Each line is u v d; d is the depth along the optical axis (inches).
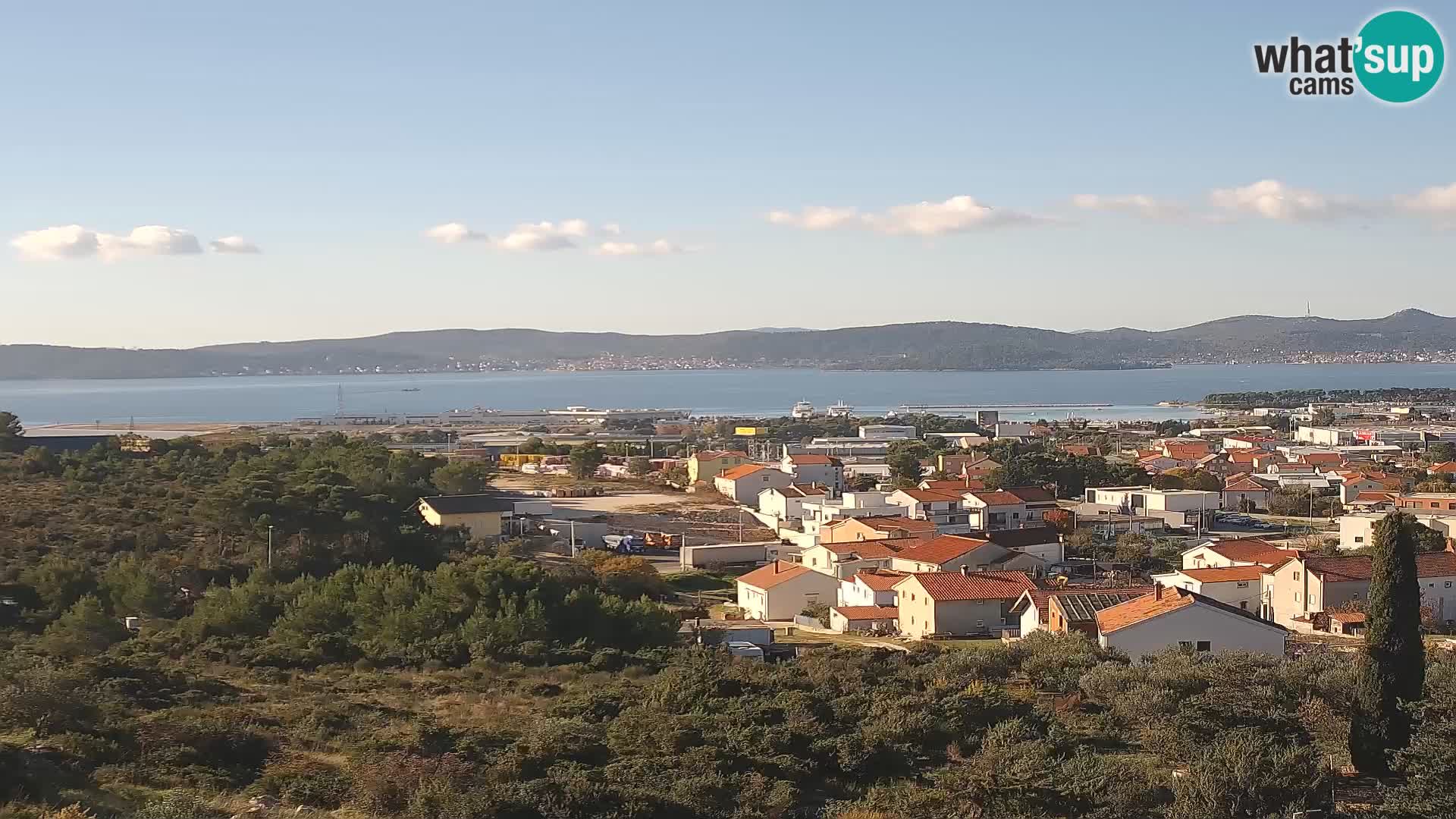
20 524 3750.0
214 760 1738.4
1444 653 2647.6
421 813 1547.7
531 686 2381.9
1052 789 1596.9
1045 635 2758.4
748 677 2295.8
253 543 3700.8
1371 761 1747.0
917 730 1893.5
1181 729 1825.8
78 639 2628.0
